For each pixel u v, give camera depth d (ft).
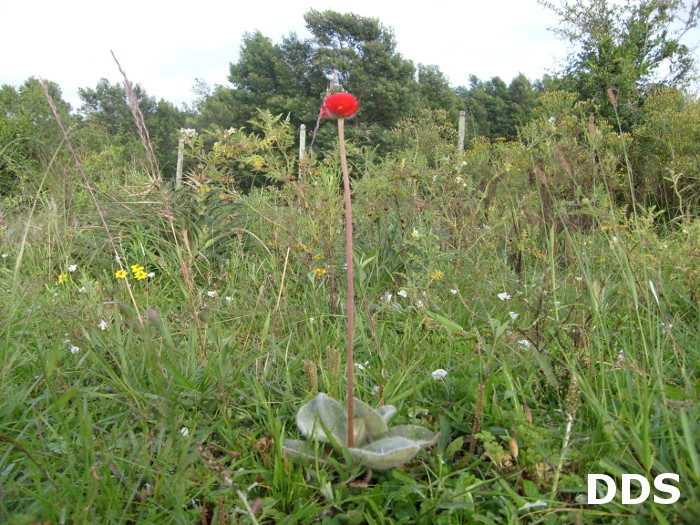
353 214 14.11
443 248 13.14
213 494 5.49
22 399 6.87
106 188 17.16
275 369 8.49
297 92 100.07
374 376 7.59
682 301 10.06
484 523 5.34
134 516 5.41
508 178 14.80
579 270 10.59
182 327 9.71
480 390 6.22
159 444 6.09
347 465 5.69
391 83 91.15
